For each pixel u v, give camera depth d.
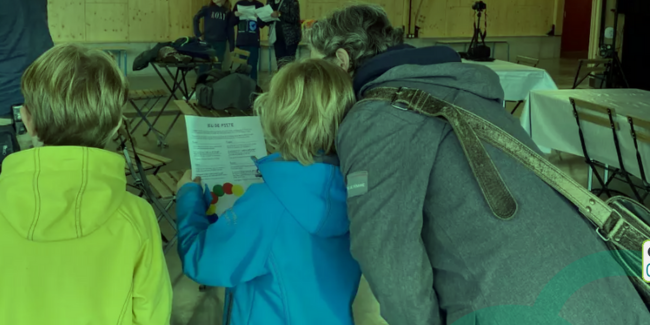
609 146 3.64
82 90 1.17
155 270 1.24
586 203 1.19
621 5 8.32
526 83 5.68
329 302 1.43
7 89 2.88
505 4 13.34
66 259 1.15
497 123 1.24
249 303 1.45
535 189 1.18
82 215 1.14
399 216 1.19
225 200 1.66
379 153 1.23
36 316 1.14
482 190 1.16
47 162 1.14
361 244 1.21
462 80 1.28
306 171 1.38
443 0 12.81
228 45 9.58
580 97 4.16
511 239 1.14
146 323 1.23
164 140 5.56
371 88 1.34
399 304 1.19
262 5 8.35
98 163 1.17
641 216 1.26
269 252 1.40
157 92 5.66
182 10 10.65
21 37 2.86
